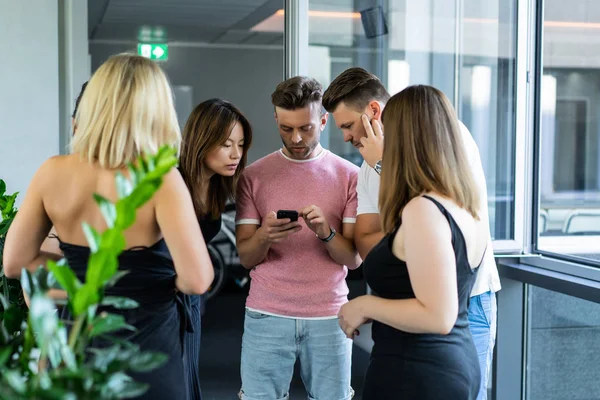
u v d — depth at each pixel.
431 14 3.72
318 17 3.60
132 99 1.70
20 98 3.46
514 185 3.57
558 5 4.97
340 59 3.64
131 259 1.75
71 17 3.58
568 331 3.38
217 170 2.37
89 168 1.74
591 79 5.68
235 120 2.37
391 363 1.81
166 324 1.82
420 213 1.71
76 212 1.75
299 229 2.39
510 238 3.59
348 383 2.56
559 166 6.18
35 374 1.15
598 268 3.11
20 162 3.47
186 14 7.99
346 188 2.53
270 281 2.52
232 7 7.48
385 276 1.81
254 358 2.54
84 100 1.74
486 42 3.66
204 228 2.47
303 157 2.54
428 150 1.77
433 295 1.69
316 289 2.50
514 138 3.59
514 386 3.59
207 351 5.41
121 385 1.05
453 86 3.73
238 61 10.45
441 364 1.77
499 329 3.56
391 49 3.69
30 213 1.79
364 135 2.39
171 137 1.78
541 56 3.59
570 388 3.39
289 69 3.60
